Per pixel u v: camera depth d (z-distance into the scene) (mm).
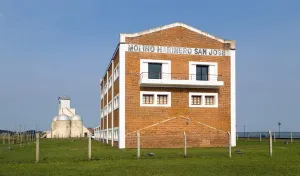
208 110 43875
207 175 18188
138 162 23438
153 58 43125
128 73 42250
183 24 44500
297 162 23641
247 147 38719
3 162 23859
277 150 32406
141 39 43031
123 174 18547
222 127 44000
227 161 24016
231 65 45375
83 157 26828
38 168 20891
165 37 43719
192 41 44500
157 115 42406
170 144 41812
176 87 43281
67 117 120938
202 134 42875
